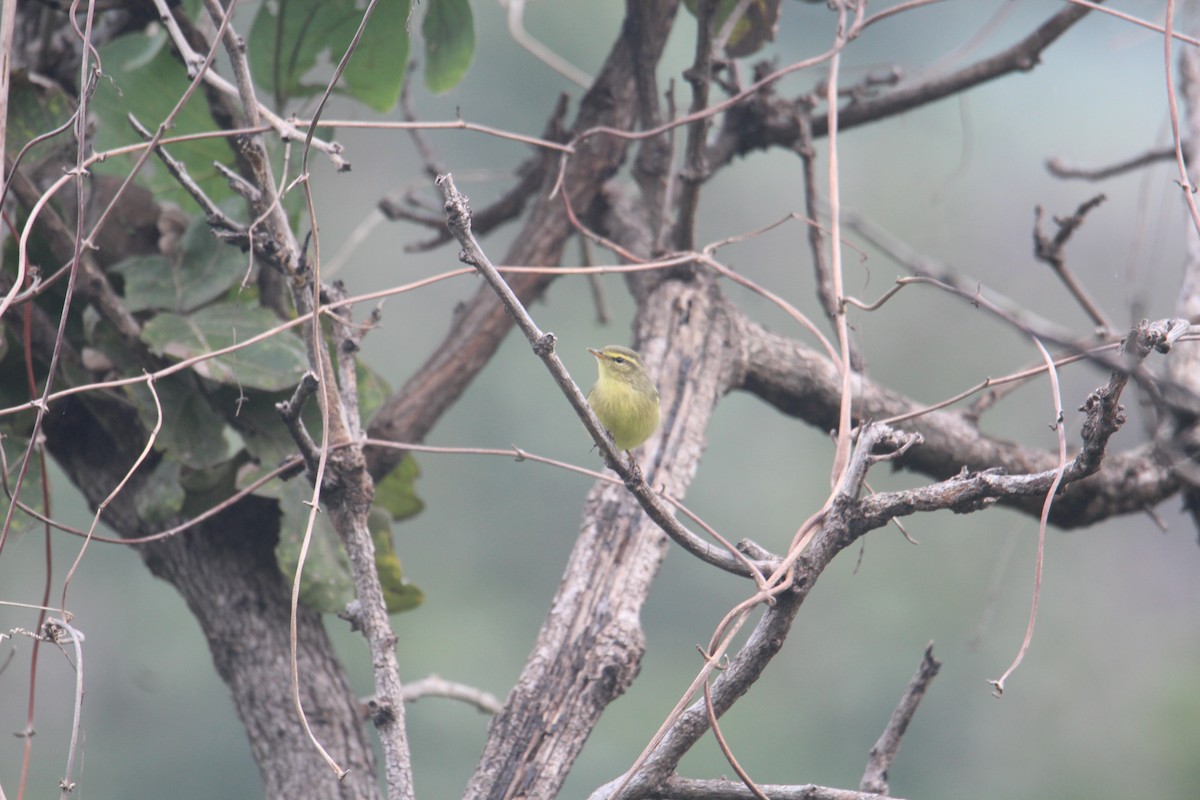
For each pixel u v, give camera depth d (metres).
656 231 9.05
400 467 8.52
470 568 22.41
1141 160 9.06
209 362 6.88
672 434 7.61
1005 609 21.44
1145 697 20.45
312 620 7.11
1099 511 8.80
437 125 6.34
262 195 5.49
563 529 22.59
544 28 22.62
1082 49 20.95
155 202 7.90
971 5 21.72
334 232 21.28
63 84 8.09
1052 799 19.53
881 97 9.48
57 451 7.38
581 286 22.55
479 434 22.59
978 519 22.14
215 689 19.05
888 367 21.97
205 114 7.94
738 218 22.72
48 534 5.55
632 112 9.21
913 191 23.45
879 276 22.47
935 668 5.49
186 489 7.03
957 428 8.88
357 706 6.94
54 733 17.92
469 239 4.38
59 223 6.60
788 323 22.05
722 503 23.31
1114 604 21.70
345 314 6.05
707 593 22.95
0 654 17.47
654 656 22.39
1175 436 6.02
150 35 7.87
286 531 6.87
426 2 8.27
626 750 21.31
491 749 5.68
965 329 22.25
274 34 7.86
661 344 8.09
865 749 20.31
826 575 21.80
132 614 18.91
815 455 23.97
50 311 7.44
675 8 8.70
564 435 22.77
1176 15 9.03
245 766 18.66
